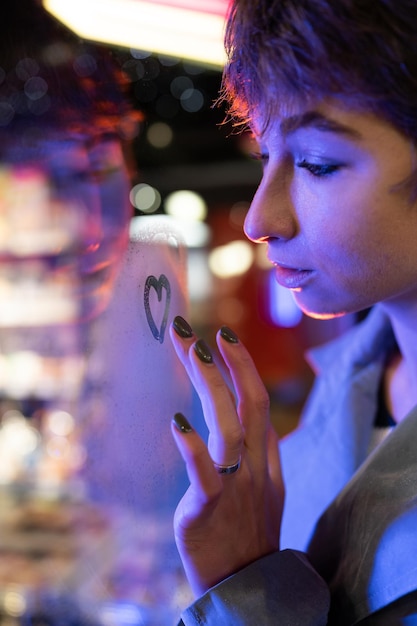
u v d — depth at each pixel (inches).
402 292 22.2
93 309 27.2
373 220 20.2
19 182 59.0
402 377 32.6
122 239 24.8
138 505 26.9
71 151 38.7
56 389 83.8
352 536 24.4
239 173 197.6
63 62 36.6
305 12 18.7
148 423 23.5
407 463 24.0
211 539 23.0
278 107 20.1
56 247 65.1
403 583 21.9
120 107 36.9
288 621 22.1
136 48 38.0
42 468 82.1
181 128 159.6
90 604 51.7
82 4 35.4
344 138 19.5
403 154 19.6
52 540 66.7
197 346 21.8
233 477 22.7
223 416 21.8
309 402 43.9
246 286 218.5
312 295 22.5
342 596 23.9
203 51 39.7
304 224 21.2
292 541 34.1
